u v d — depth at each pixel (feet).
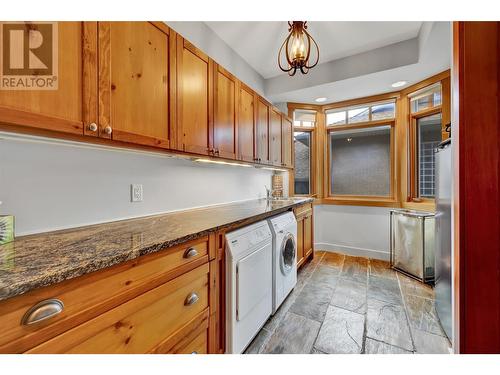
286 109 11.85
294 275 7.81
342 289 7.75
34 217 3.54
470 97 3.17
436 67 8.12
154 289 3.08
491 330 3.11
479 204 3.14
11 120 2.60
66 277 2.12
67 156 3.92
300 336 5.36
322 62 9.50
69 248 2.85
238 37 7.66
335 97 11.18
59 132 3.03
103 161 4.46
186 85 5.04
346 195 12.37
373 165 11.70
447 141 5.15
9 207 3.31
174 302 3.40
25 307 1.95
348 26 7.09
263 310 5.63
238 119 6.99
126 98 3.77
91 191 4.27
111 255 2.57
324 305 6.73
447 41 6.66
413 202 10.10
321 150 12.48
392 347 4.96
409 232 8.79
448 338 5.20
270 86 10.69
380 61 8.38
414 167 10.23
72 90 3.09
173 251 3.40
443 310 5.52
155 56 4.29
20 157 3.40
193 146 5.22
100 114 3.40
